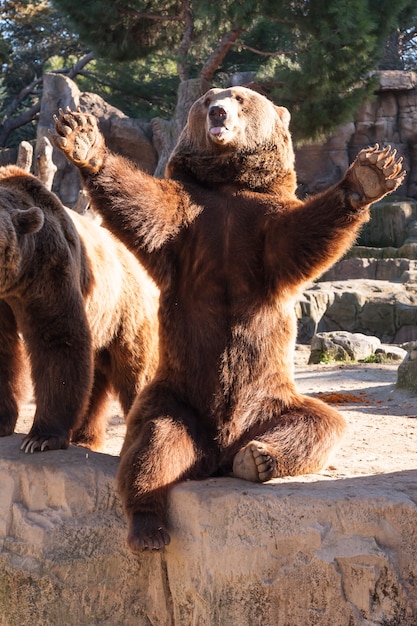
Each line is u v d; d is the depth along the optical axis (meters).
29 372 8.96
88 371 8.31
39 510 7.66
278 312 7.63
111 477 7.63
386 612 6.66
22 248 7.89
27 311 8.16
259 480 7.19
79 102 44.06
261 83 32.47
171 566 7.28
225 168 7.89
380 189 6.71
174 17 34.19
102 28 34.66
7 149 46.88
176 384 7.63
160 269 7.61
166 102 54.19
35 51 58.84
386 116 45.75
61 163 42.34
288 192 7.94
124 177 7.37
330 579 6.66
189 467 7.32
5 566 7.57
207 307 7.56
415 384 17.98
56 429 8.12
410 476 7.67
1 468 7.86
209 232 7.61
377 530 6.75
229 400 7.57
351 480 7.43
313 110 32.38
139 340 9.68
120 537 7.54
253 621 6.80
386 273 38.53
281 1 30.44
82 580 7.50
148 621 7.53
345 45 30.77
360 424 13.37
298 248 7.20
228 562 6.84
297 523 6.74
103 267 9.29
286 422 7.48
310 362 26.81
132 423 7.56
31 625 7.50
